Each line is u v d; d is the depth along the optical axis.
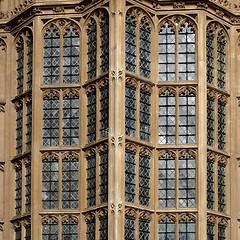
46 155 58.97
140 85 57.97
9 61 62.81
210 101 59.69
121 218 54.72
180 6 59.50
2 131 62.22
